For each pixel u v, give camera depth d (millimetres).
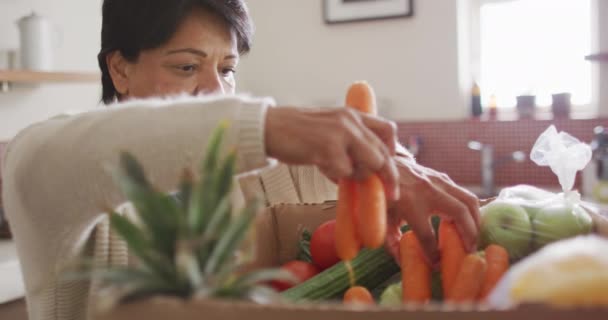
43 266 763
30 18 1960
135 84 1015
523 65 2840
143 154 603
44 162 678
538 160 816
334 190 992
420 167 707
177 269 379
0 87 1975
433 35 2736
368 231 528
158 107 646
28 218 730
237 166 562
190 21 950
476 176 2713
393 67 2818
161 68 977
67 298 778
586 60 2562
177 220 371
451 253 632
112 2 985
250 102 585
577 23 2703
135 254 390
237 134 558
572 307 371
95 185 650
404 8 2756
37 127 754
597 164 2232
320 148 531
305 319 396
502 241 667
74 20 2273
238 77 3098
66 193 676
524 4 2811
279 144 551
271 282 752
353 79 2895
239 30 1000
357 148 526
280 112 566
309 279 716
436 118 2764
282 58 3037
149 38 944
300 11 2982
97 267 547
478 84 2875
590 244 397
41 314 799
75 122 695
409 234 675
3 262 1502
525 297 384
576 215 672
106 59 1045
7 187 758
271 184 961
